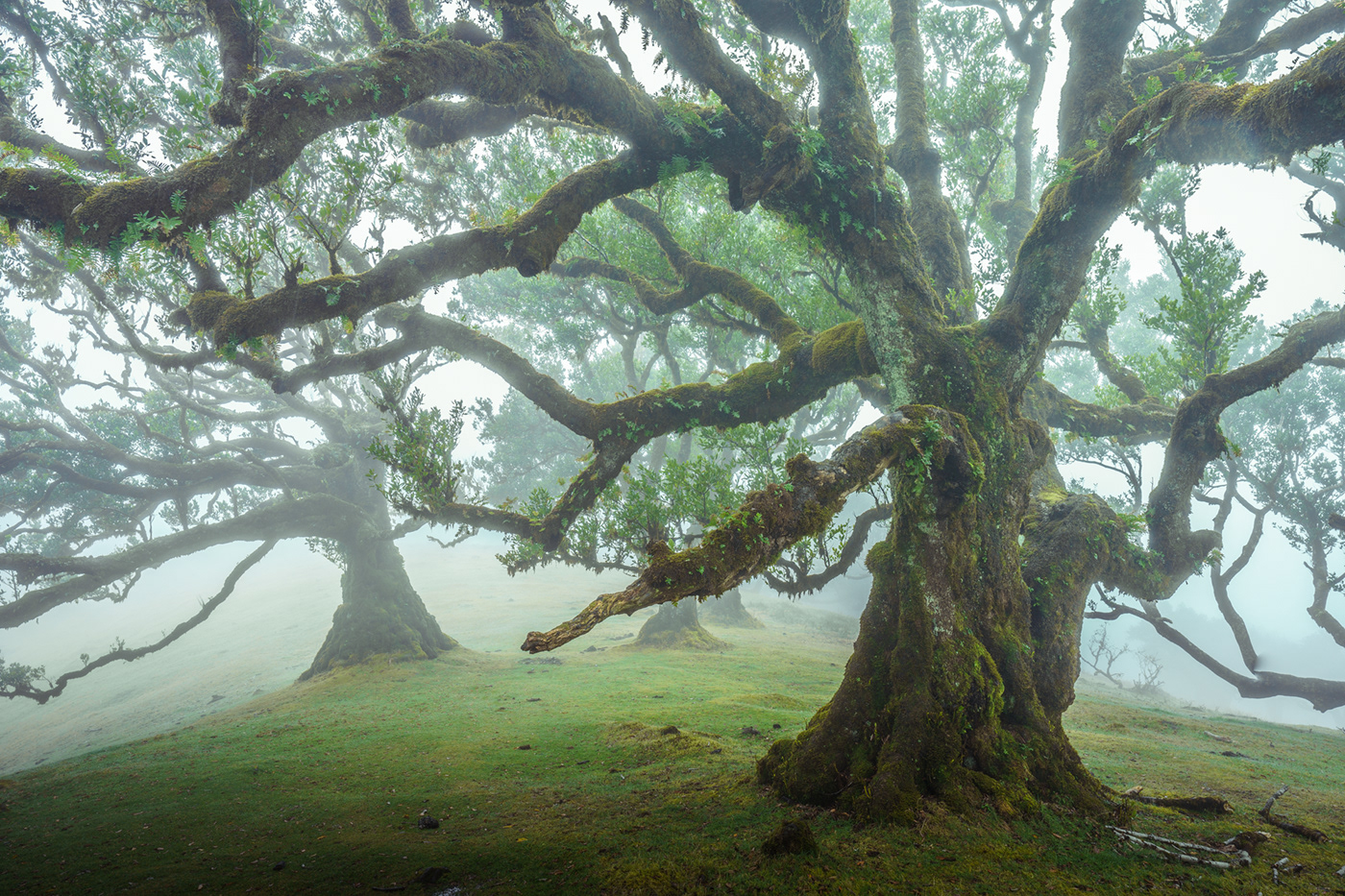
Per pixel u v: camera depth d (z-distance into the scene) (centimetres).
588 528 1203
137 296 1324
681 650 2470
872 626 868
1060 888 598
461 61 768
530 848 725
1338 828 785
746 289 1314
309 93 671
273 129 675
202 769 1217
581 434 1145
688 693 1666
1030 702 853
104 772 1273
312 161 1330
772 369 1131
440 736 1331
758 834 715
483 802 920
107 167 1004
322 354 1139
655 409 1123
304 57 1292
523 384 1146
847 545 1158
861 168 980
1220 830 761
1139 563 1059
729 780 899
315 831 854
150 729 2158
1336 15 1098
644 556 1157
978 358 942
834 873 614
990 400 925
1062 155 1204
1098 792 812
